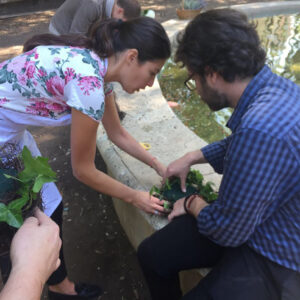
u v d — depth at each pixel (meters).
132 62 1.26
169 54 1.29
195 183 1.68
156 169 1.76
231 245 1.15
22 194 1.02
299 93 1.09
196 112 3.23
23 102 1.31
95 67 1.23
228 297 1.11
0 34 6.41
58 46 1.30
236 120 1.14
